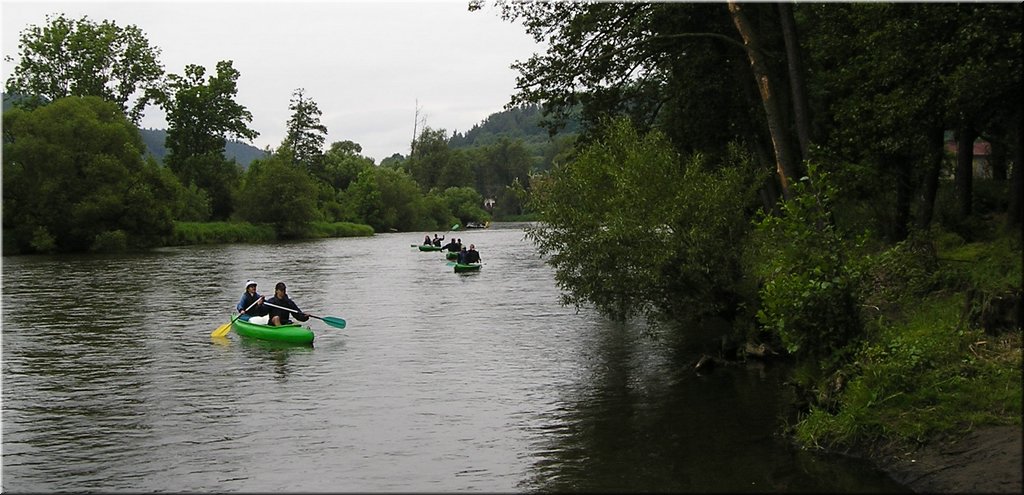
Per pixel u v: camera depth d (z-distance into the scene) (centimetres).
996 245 1388
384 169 10662
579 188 1416
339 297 2533
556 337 1702
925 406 852
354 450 937
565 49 2075
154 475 862
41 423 1072
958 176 1995
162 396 1214
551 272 3456
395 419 1070
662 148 1421
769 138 2211
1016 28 1241
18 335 1788
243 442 975
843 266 1045
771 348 1373
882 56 1502
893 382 888
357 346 1631
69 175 5344
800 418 986
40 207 5188
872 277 1333
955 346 931
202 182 7794
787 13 1714
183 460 911
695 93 2120
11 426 1059
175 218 6806
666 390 1195
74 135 5441
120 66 7150
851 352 1006
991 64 1263
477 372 1362
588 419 1050
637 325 1836
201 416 1098
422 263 4141
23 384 1300
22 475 870
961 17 1285
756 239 1341
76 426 1055
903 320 1142
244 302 1859
